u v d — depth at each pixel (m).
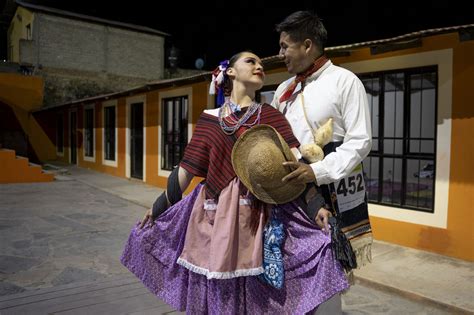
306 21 2.04
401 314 3.56
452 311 3.56
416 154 5.26
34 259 4.89
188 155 2.10
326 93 2.00
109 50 17.98
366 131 1.92
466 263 4.62
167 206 2.24
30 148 17.36
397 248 5.17
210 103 8.53
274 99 2.35
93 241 5.71
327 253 1.87
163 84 9.27
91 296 3.75
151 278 2.33
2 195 9.18
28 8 16.44
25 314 3.37
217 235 1.94
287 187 1.89
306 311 1.86
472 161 4.62
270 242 1.94
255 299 2.01
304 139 2.04
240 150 1.92
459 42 4.67
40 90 16.16
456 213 4.76
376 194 6.31
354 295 3.96
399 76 5.79
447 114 4.82
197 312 2.14
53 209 7.80
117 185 10.87
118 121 12.49
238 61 2.08
